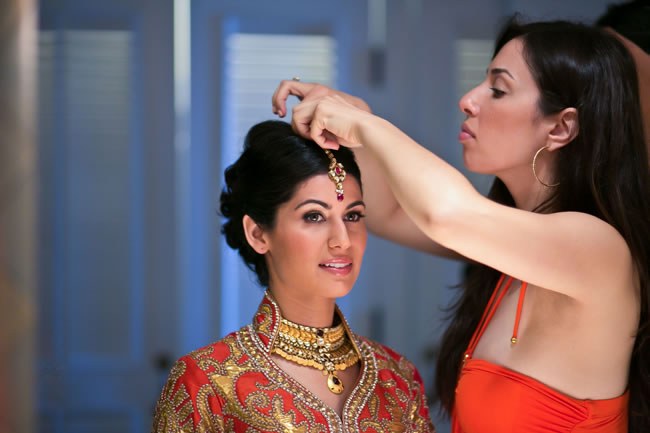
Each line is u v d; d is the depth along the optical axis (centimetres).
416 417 182
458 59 422
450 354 212
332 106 169
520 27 192
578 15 420
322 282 168
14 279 394
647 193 183
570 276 162
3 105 391
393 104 420
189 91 407
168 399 166
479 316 208
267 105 411
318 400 167
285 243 169
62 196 398
